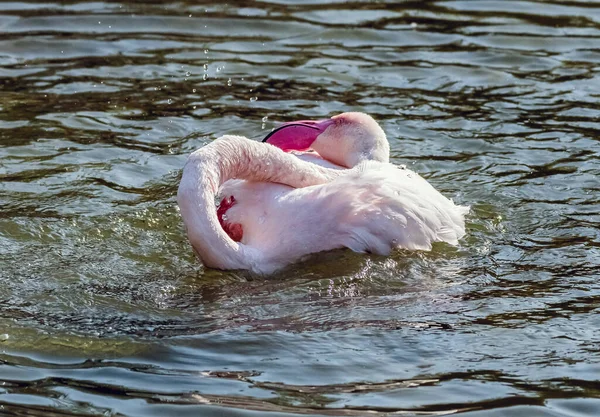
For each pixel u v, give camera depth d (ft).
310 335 22.08
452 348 21.62
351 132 29.78
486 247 27.04
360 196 25.62
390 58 43.34
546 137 35.68
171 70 41.70
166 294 23.99
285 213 25.25
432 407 19.34
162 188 31.27
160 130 36.09
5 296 23.62
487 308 23.52
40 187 30.76
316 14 48.42
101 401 19.34
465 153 34.42
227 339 21.80
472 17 48.42
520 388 20.04
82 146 34.32
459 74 41.73
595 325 22.67
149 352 21.21
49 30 45.42
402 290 24.43
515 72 41.98
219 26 46.60
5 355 20.99
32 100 38.34
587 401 19.61
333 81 40.88
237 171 25.53
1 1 48.80
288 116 37.40
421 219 26.17
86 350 21.30
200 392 19.71
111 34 45.32
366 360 21.07
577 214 29.50
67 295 23.76
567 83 40.81
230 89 39.96
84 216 28.68
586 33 46.21
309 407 19.22
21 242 26.76
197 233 24.21
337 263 25.13
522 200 30.58
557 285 24.79
